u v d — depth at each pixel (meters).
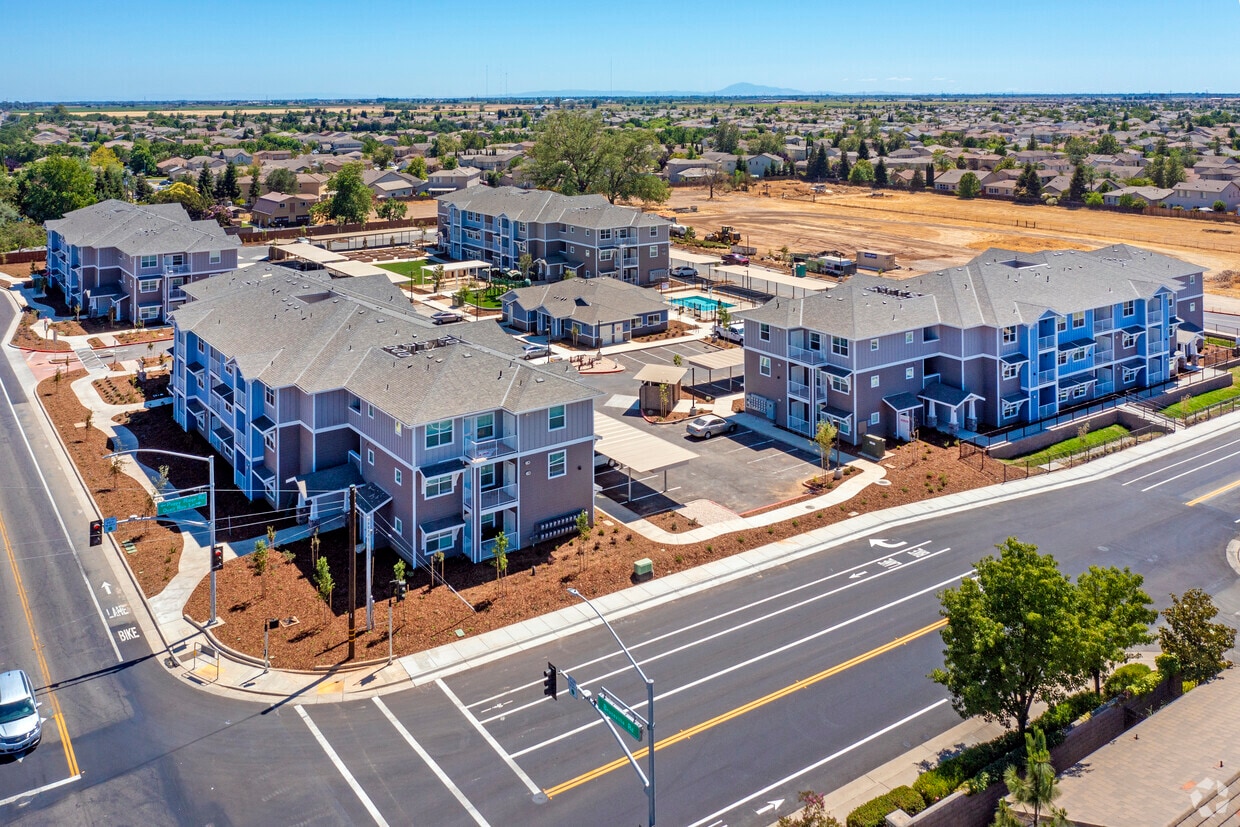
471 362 54.09
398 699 40.34
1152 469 67.56
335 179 179.25
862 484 63.84
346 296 71.06
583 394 54.38
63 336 100.56
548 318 104.75
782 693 40.81
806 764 36.31
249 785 34.97
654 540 55.66
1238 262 143.25
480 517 51.97
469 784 35.06
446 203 145.38
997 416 73.25
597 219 124.12
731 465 68.06
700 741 37.62
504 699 40.34
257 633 45.09
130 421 75.12
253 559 52.00
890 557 53.84
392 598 48.28
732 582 51.03
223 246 107.62
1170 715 36.97
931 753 36.97
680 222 189.00
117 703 39.97
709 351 97.44
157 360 92.19
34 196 163.00
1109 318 80.31
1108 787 32.59
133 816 33.31
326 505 55.09
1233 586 50.31
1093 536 56.53
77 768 35.84
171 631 45.59
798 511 59.81
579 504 56.56
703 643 44.84
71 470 65.44
